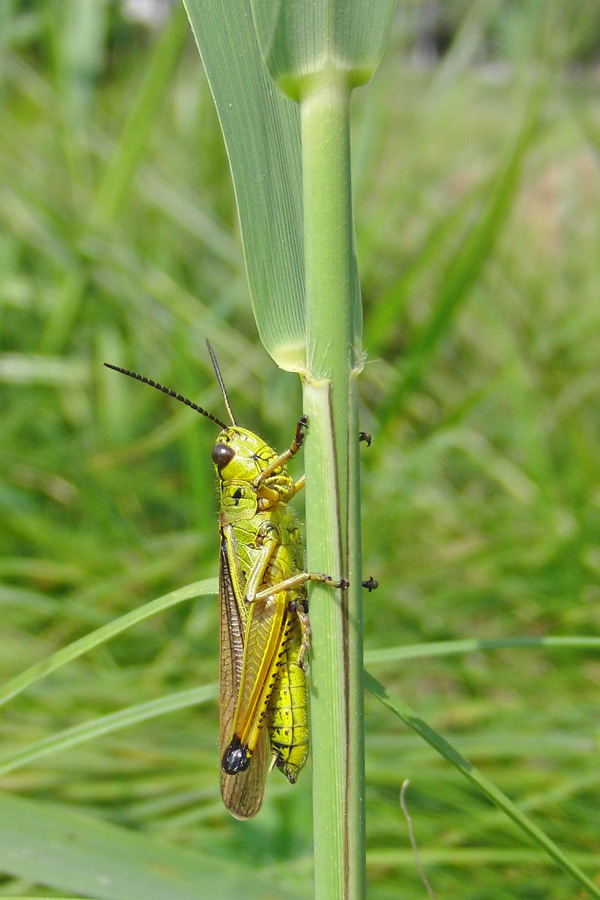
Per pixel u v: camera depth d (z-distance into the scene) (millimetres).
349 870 166
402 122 357
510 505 260
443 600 238
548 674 227
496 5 305
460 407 259
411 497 256
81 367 287
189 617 239
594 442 271
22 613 234
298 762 187
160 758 212
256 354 276
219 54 167
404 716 171
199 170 339
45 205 282
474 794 207
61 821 182
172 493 264
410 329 309
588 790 207
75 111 311
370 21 162
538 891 198
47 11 309
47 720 217
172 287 292
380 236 322
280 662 187
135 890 181
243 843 203
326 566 166
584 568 236
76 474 256
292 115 169
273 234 168
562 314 312
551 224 359
